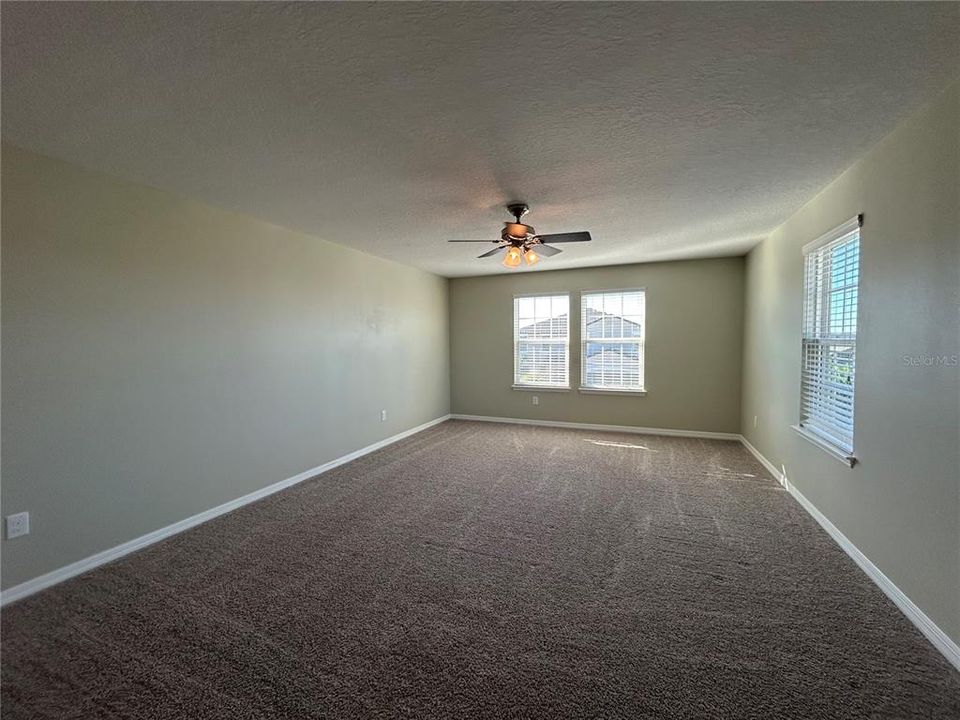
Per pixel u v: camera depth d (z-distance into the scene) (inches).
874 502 92.2
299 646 73.8
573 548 107.9
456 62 62.1
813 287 128.5
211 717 60.2
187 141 86.3
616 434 230.8
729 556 103.3
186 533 117.6
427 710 60.9
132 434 108.3
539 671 67.9
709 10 52.5
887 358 87.7
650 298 228.8
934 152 73.9
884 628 77.3
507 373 262.4
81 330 98.3
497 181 108.8
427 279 249.3
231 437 134.0
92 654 72.3
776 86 69.1
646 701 62.2
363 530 118.9
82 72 63.0
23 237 89.0
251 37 56.1
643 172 103.8
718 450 198.1
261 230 144.2
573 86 68.4
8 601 86.6
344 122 79.1
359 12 51.9
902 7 52.1
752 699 62.3
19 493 88.7
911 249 80.1
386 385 211.9
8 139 84.6
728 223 150.6
